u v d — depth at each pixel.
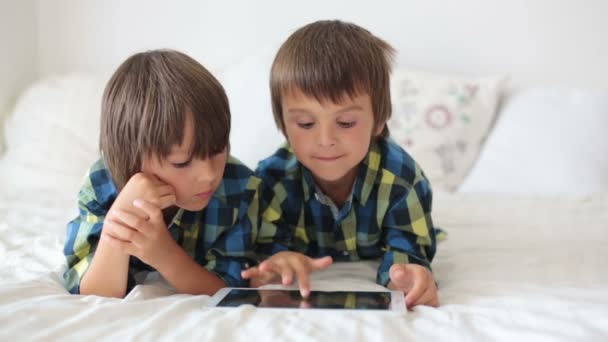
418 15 2.01
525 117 1.76
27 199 1.43
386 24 2.02
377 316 0.65
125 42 2.13
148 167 0.75
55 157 1.72
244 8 2.07
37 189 1.58
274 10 2.06
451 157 1.76
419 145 1.76
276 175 0.99
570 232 1.14
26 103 1.88
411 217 0.94
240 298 0.72
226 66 2.09
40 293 0.72
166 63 0.76
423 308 0.71
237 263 0.88
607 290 0.77
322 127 0.84
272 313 0.65
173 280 0.79
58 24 2.14
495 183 1.66
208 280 0.82
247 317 0.64
